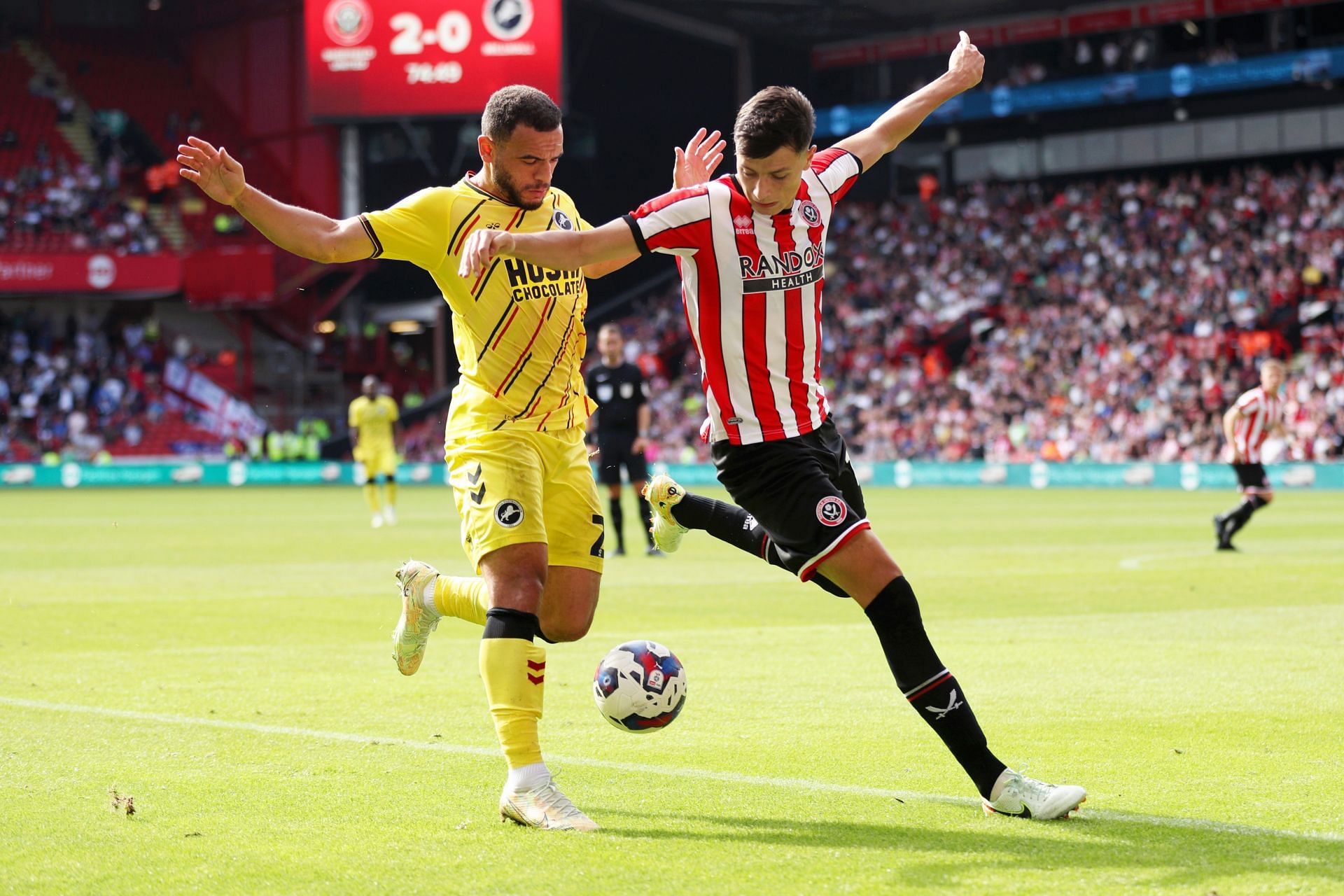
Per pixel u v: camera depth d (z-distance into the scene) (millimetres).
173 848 13070
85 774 16312
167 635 29969
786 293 14617
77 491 118875
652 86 140875
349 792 15406
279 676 24141
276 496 108000
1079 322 125000
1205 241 127062
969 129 145750
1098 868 12250
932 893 11539
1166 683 22562
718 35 140625
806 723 19484
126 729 19125
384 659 26250
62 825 13914
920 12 134875
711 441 15180
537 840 13352
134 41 147125
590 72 137125
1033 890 11602
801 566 14797
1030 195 141500
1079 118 140625
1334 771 16219
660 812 14492
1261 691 21766
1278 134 132000
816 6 131250
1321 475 99188
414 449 135000
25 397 131250
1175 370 115500
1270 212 127125
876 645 27844
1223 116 134250
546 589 16078
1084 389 118188
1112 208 134750
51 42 143375
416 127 126688
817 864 12453
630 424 52094
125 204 135750
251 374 136250
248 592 39156
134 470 127125
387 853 12906
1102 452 112125
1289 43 126812
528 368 15430
